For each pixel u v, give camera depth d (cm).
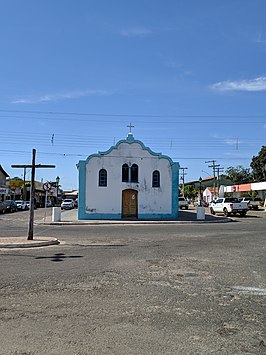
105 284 864
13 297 748
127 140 3341
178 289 829
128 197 3338
